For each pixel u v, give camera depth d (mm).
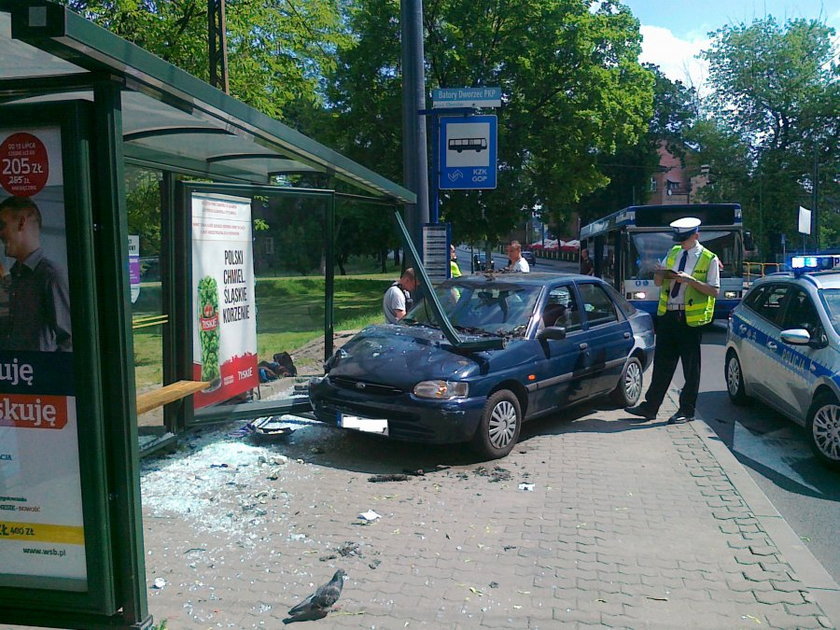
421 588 4090
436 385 6141
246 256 7609
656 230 16609
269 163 7465
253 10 13367
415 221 11266
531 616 3797
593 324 8156
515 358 6738
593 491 5695
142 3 12281
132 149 6059
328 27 15305
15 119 2871
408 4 10961
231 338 7340
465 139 11578
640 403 8648
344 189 28219
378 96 25953
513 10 25016
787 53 45438
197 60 12422
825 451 6520
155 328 7695
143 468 6125
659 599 3984
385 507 5324
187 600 3924
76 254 2887
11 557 3062
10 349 2973
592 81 25438
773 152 46156
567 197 26984
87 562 3010
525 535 4832
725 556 4523
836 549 4902
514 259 12117
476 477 6039
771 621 3764
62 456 2996
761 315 8523
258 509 5234
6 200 2924
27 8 2500
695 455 6652
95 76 2908
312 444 6953
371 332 7355
